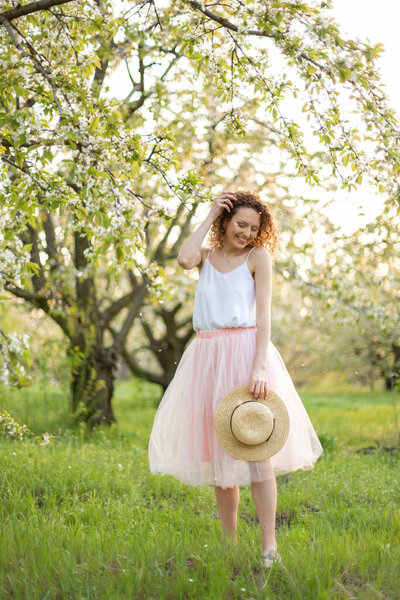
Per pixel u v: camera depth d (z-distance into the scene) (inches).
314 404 714.8
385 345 663.8
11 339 205.2
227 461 134.9
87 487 205.6
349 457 282.2
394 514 169.5
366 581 123.0
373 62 174.1
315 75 182.5
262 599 112.3
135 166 187.0
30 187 173.5
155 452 149.7
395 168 182.9
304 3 174.7
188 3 189.2
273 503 135.0
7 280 221.3
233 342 139.5
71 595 115.0
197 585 118.0
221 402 134.8
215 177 402.0
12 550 130.3
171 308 637.3
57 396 485.4
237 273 142.0
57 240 401.4
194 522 166.9
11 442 283.6
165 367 631.8
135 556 130.0
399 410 557.0
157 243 475.5
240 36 188.1
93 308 415.2
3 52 184.4
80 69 195.8
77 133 168.4
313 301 515.5
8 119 164.1
